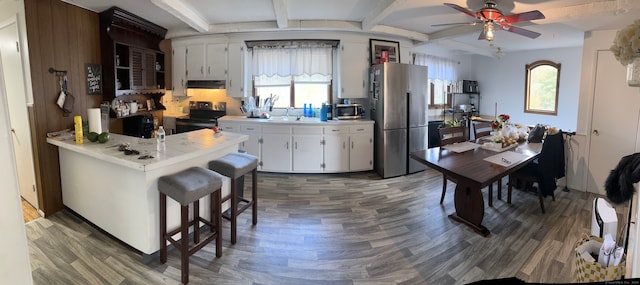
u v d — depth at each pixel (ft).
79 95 11.68
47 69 10.57
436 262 8.35
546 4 11.10
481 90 25.52
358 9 13.34
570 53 20.71
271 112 18.16
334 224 10.55
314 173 16.31
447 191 13.88
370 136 16.49
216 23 15.48
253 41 16.84
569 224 10.52
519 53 23.04
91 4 11.52
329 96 17.88
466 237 9.68
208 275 7.72
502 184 14.67
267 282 7.50
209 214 9.93
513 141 12.49
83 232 9.64
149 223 8.00
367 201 12.65
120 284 7.32
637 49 4.40
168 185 7.52
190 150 8.82
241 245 9.13
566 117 21.15
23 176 11.37
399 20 14.57
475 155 10.89
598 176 13.58
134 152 8.32
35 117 10.26
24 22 9.91
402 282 7.52
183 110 18.75
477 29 14.99
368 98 17.65
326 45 17.10
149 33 15.03
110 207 8.89
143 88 14.21
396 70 15.78
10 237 2.46
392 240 9.51
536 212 11.55
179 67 17.70
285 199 12.81
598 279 5.57
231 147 10.89
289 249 8.95
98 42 12.44
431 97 22.75
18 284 2.52
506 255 8.66
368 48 17.12
